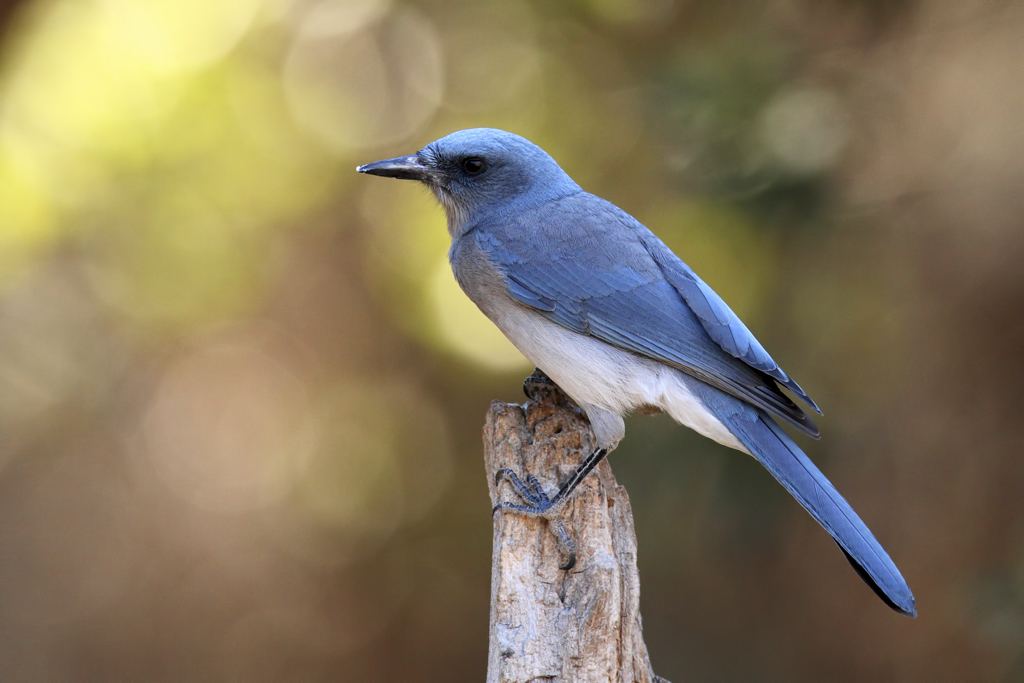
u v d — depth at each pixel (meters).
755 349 6.96
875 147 11.04
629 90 12.92
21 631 15.51
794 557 12.25
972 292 11.23
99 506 16.31
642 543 11.91
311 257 15.80
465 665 14.91
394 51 15.42
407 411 15.73
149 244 14.80
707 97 10.48
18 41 13.73
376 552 15.64
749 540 10.64
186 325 15.88
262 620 15.79
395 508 15.66
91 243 14.78
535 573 5.85
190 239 14.93
